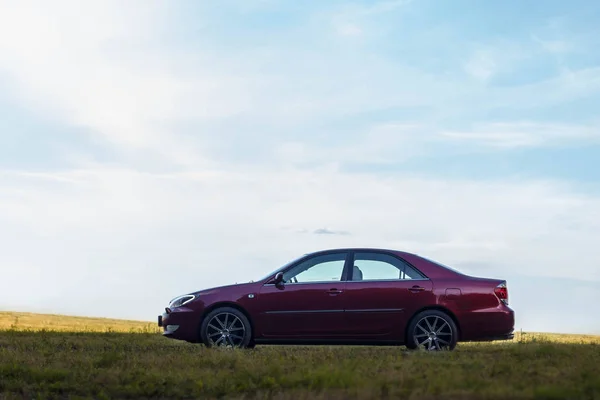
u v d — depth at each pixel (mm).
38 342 13273
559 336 17234
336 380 7855
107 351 11578
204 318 12414
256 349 11938
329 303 12156
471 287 12023
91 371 9070
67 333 16781
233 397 7680
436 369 8414
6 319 26375
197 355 10594
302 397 7305
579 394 6820
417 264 12250
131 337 15516
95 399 7855
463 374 7969
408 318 12000
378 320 12055
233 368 9414
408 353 10844
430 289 12023
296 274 12445
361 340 12109
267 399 7453
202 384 8125
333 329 12148
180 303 12633
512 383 7398
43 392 8180
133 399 7914
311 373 8219
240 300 12352
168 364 9672
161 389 8078
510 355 10102
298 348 12438
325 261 12469
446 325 11930
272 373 8562
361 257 12406
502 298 12031
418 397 7004
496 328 11906
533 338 14719
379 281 12188
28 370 9055
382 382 7652
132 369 9234
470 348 11836
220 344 12297
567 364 8875
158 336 16047
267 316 12250
